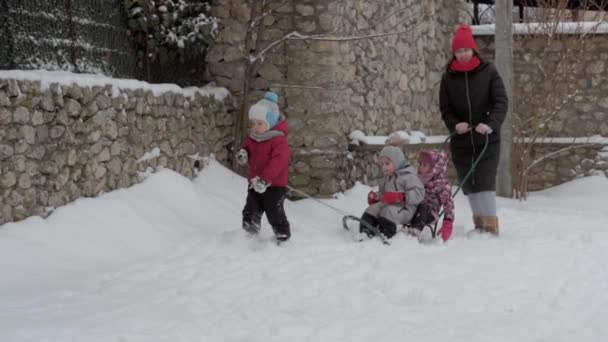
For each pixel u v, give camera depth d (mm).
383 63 11180
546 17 13477
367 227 6906
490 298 4812
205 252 6250
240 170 9953
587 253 6348
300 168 9797
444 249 6477
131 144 7719
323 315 4383
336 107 9797
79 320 4211
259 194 6781
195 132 9008
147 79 9016
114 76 8305
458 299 4781
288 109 9828
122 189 7480
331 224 8266
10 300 4715
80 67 7613
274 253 6172
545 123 13453
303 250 6316
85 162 6973
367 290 4984
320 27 9703
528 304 4684
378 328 4137
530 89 13695
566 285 5148
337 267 5672
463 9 14023
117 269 5676
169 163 8422
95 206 6812
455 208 10391
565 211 10609
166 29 9109
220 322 4211
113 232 6547
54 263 5730
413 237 6797
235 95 10000
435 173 7137
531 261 5977
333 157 9758
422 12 12641
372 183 10922
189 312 4414
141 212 7211
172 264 5793
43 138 6418
